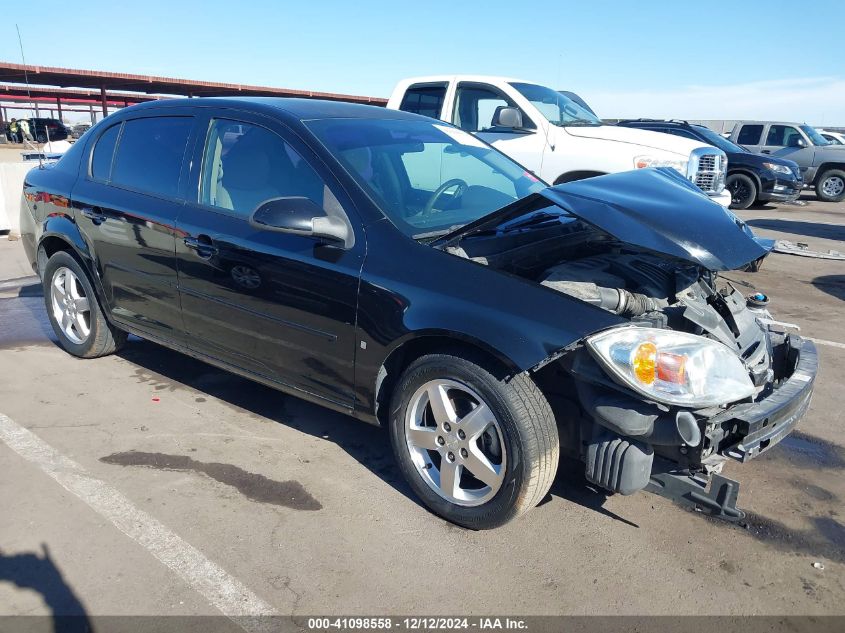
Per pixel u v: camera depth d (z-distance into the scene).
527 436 2.59
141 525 2.85
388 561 2.66
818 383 4.62
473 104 8.07
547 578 2.59
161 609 2.38
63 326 4.75
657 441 2.47
